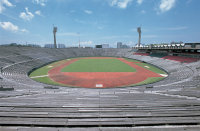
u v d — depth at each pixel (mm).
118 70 39969
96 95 14242
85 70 39812
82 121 6160
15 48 57969
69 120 6246
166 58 50812
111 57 83000
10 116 6770
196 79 23094
